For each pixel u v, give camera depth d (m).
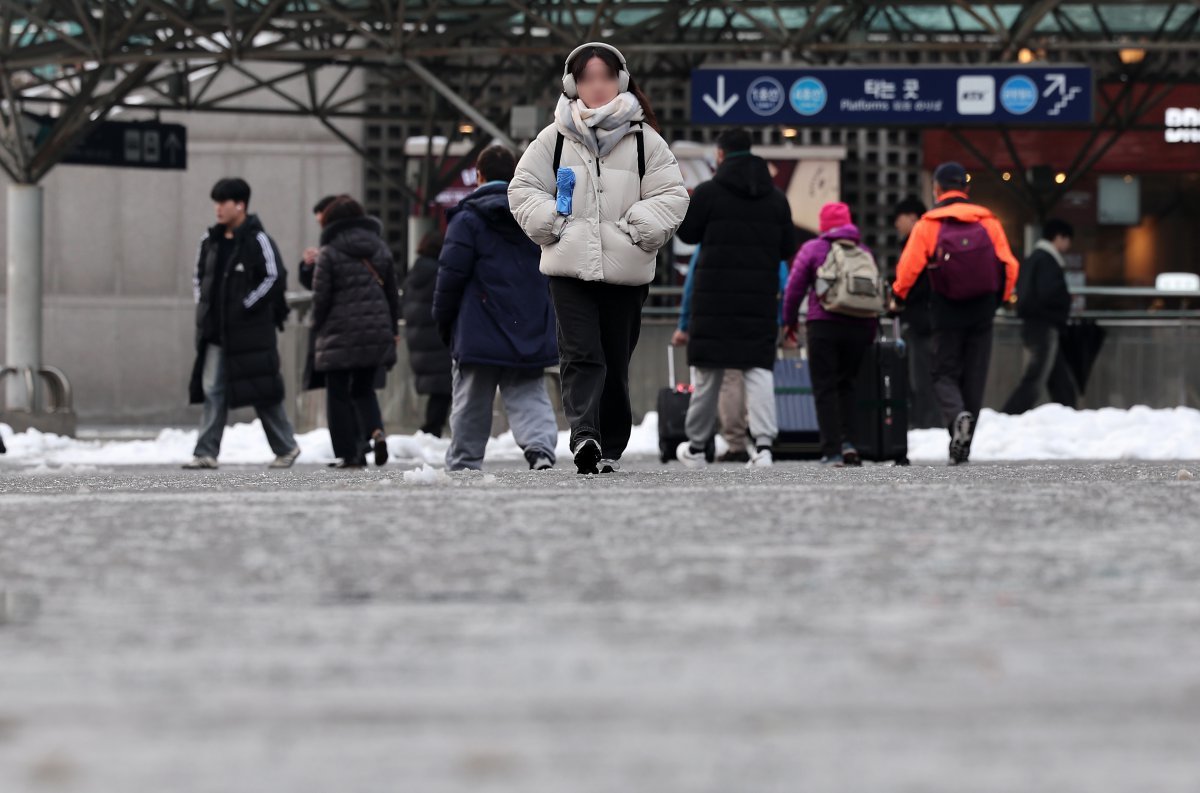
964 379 34.22
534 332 27.47
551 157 22.64
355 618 8.50
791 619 8.31
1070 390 55.72
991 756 5.34
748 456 40.38
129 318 84.50
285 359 55.59
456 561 10.78
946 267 33.53
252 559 11.00
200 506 15.32
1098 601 8.93
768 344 35.16
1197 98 84.38
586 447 21.91
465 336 27.31
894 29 75.06
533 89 76.25
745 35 79.56
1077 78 64.38
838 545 11.59
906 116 64.62
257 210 84.62
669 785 4.88
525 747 5.49
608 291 22.66
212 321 35.50
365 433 36.75
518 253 27.47
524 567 10.45
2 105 68.69
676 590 9.38
